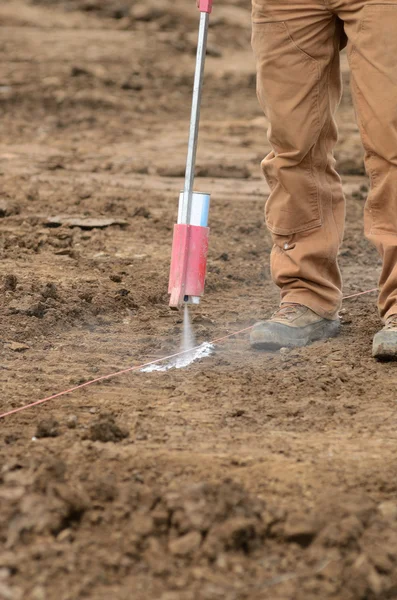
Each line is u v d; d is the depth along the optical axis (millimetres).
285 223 11031
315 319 11266
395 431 8766
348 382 9992
